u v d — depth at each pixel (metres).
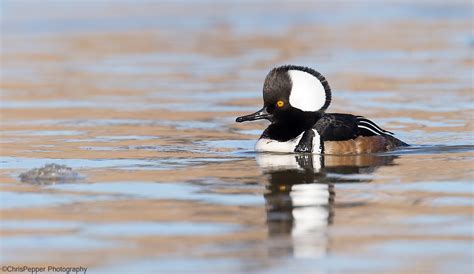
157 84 23.12
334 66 25.41
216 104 19.78
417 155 13.52
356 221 9.26
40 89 22.55
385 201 10.16
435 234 8.69
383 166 12.55
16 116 18.42
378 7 42.75
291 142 14.01
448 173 11.88
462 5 42.34
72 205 10.13
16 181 11.66
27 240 8.66
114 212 9.77
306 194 10.62
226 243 8.48
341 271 7.63
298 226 9.07
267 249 8.30
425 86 21.62
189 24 37.16
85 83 23.45
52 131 16.41
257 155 13.77
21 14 39.56
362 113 18.16
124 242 8.55
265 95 14.15
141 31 35.00
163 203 10.20
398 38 31.61
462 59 26.42
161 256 8.09
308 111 14.06
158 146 14.70
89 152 14.09
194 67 26.16
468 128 16.09
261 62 26.64
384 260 7.90
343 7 43.09
